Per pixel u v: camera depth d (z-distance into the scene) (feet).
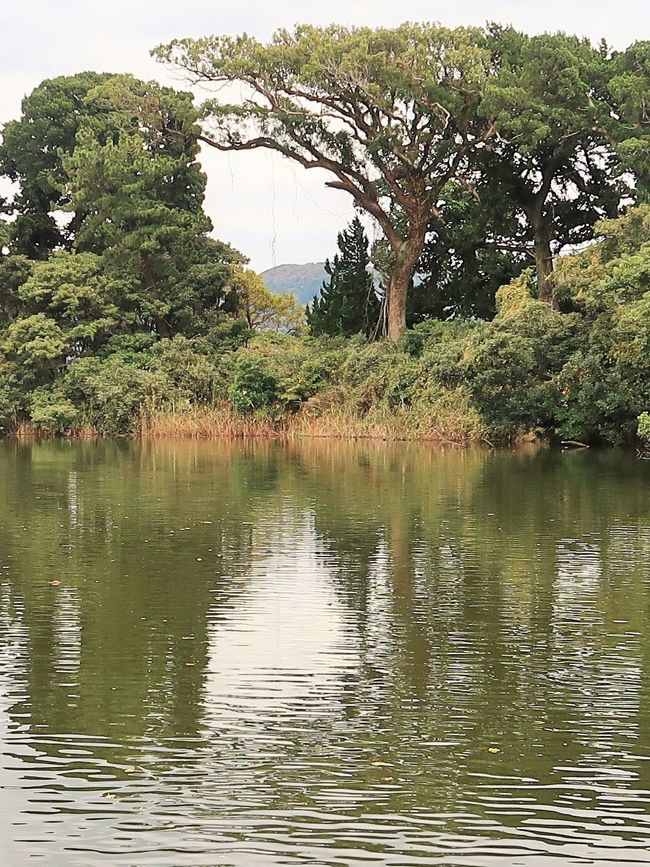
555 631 41.60
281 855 24.09
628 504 77.00
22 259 191.11
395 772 28.22
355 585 49.67
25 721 31.76
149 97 180.34
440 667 37.04
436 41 159.63
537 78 160.97
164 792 27.07
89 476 100.22
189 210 196.03
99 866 23.67
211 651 38.83
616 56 167.02
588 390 128.16
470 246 178.19
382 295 187.83
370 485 90.27
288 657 38.14
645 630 41.78
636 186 157.69
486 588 49.08
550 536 63.05
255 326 205.67
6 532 65.05
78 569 53.42
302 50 162.20
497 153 171.94
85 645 39.55
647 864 23.79
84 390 171.22
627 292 120.06
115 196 185.16
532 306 137.08
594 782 27.66
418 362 153.79
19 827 25.30
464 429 140.05
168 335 190.39
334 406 156.76
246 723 31.65
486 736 30.66
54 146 204.54
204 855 24.11
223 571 52.85
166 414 164.04
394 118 162.50
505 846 24.47
